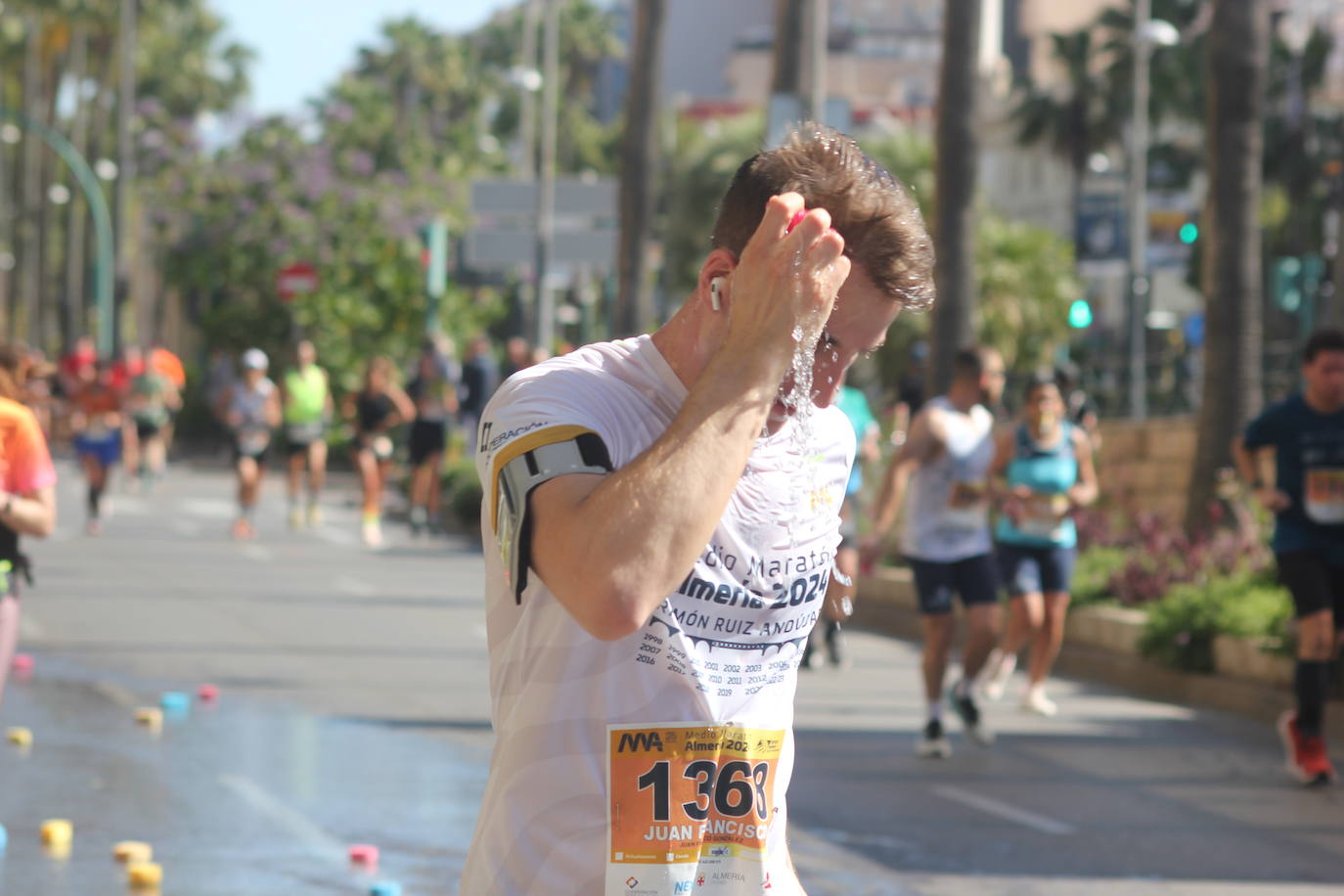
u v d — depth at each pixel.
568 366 4.23
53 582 30.34
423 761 16.38
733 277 4.01
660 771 4.25
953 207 35.66
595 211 48.00
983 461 18.27
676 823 4.26
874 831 14.38
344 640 24.77
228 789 14.78
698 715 4.28
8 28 130.88
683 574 3.84
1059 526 20.98
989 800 15.90
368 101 117.69
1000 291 83.75
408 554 39.53
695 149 99.50
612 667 4.23
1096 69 112.50
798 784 16.38
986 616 18.28
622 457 4.15
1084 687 24.34
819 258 3.93
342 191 74.06
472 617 28.05
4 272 159.12
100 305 85.94
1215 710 22.31
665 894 4.25
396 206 73.75
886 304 4.21
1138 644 24.27
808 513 4.39
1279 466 17.25
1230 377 30.20
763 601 4.32
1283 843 14.45
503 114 149.62
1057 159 113.88
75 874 11.84
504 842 4.29
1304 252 91.06
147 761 15.90
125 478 60.41
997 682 21.88
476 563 37.78
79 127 130.62
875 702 21.80
